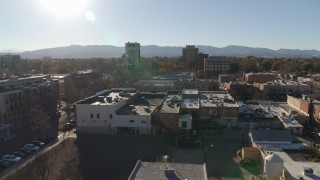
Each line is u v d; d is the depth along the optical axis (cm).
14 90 9125
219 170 5744
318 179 4391
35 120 9069
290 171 4700
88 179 5372
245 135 7881
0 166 5841
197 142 7162
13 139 7600
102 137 7750
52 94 11338
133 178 3791
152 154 6594
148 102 10006
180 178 3803
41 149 6831
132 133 8025
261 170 5700
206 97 10281
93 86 14288
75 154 6544
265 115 9031
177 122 7944
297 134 7912
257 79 15200
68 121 9119
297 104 10100
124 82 15138
